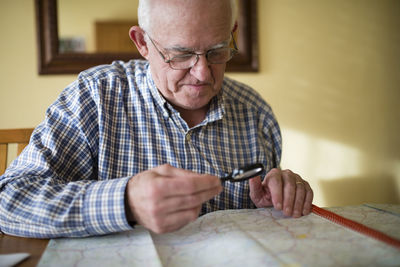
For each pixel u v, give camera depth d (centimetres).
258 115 108
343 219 68
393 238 57
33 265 53
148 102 94
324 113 209
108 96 93
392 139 218
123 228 63
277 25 199
